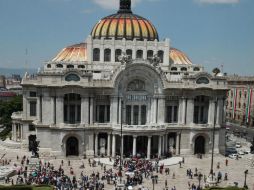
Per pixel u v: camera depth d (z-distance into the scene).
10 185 74.81
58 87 100.06
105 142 106.44
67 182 78.06
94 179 81.06
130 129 100.25
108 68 113.38
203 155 109.62
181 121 108.88
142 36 116.94
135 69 103.62
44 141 102.50
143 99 106.81
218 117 110.62
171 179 85.81
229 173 92.50
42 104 101.50
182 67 120.62
